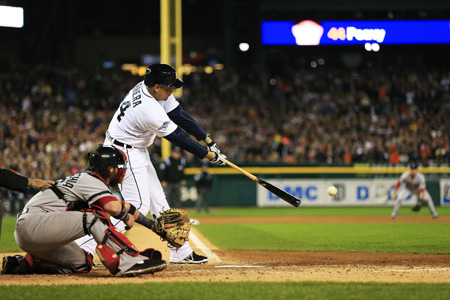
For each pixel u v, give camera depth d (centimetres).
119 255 2359
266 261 3033
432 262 2980
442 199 9475
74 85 11375
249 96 11594
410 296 1981
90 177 2392
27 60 13238
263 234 4909
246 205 9406
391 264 2891
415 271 2548
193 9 14212
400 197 6544
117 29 14238
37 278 2375
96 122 10288
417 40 10225
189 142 2602
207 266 2775
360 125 10569
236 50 11681
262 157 10119
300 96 11594
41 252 2420
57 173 8631
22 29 12594
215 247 3844
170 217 2550
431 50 11044
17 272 2495
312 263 2944
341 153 9944
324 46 10225
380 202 9531
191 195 9238
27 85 10856
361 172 9500
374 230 5262
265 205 9419
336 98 11400
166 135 2555
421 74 12244
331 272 2514
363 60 12731
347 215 7569
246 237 4628
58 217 2334
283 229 5450
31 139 9281
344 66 12888
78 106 10850
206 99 11525
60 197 2397
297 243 4125
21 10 9131
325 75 12194
